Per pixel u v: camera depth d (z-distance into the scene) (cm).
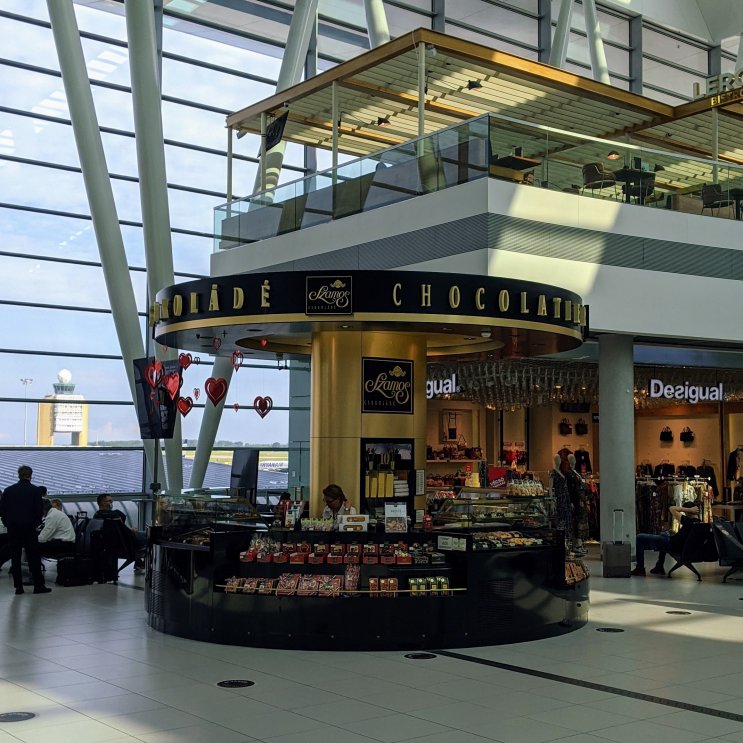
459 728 606
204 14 2352
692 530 1414
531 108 1925
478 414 2239
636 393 1950
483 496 985
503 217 1388
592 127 2047
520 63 1684
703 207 1650
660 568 1480
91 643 897
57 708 654
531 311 1062
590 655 847
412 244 1482
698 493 2044
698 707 664
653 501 2055
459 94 1864
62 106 2162
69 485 2156
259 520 948
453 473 2139
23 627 988
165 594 948
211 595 901
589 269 1492
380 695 695
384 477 1130
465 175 1414
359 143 2261
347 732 595
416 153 1495
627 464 1627
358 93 1864
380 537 925
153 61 1784
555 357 1741
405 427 1152
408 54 1620
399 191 1519
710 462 2320
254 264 1811
